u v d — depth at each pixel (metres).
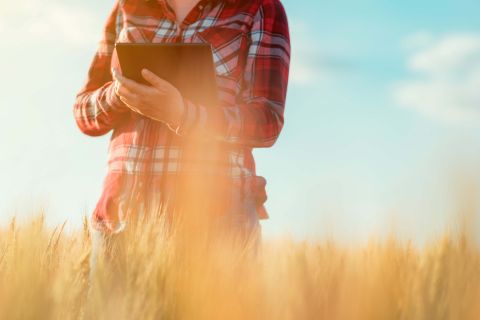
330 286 0.98
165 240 1.31
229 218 1.57
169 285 1.13
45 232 1.25
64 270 1.21
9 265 1.13
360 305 0.96
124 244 1.36
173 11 1.74
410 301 0.94
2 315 1.03
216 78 1.56
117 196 1.67
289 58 1.78
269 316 1.02
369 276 0.96
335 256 0.98
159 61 1.47
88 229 1.61
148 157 1.64
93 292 1.14
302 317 0.98
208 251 1.25
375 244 0.94
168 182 1.60
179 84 1.51
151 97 1.46
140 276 1.15
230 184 1.61
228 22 1.70
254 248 1.45
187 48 1.46
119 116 1.75
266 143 1.65
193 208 1.54
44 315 1.06
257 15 1.73
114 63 1.79
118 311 1.11
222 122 1.52
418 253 0.94
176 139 1.63
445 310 0.92
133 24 1.77
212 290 1.10
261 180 1.68
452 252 0.89
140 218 1.41
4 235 1.20
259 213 1.76
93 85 1.93
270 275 1.05
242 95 1.73
